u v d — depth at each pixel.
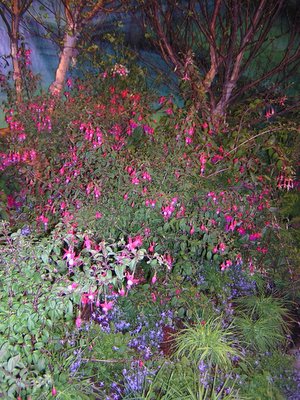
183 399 2.96
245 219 4.25
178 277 3.98
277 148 4.88
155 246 3.92
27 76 6.27
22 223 4.16
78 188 3.93
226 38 6.78
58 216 4.01
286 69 8.34
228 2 6.41
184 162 4.16
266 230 4.66
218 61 6.55
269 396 3.15
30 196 4.30
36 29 7.45
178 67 6.48
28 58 6.25
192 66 5.76
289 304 4.62
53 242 2.66
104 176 3.91
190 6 6.43
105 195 3.88
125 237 3.90
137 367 3.23
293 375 3.51
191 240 3.98
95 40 7.51
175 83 7.64
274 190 5.21
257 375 3.34
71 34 6.21
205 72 7.83
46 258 2.58
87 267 2.60
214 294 4.32
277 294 4.69
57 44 6.74
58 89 6.18
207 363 3.39
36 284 2.57
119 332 3.53
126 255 2.67
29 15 7.31
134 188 3.75
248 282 4.56
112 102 5.32
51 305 2.47
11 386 2.29
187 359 3.38
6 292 2.52
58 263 2.64
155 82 7.47
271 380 3.35
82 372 3.03
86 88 5.93
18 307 2.45
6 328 2.46
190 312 3.81
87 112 4.30
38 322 2.56
